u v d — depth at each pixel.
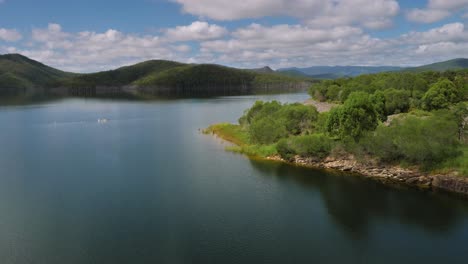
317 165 70.62
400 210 48.88
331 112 75.69
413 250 38.66
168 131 118.81
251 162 74.75
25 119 152.88
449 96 107.44
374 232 42.78
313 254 37.88
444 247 39.12
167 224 44.75
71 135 112.00
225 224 44.88
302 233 42.59
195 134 112.25
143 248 38.94
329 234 42.31
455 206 49.78
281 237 41.59
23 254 37.75
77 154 83.69
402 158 63.75
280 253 38.00
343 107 71.00
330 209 49.53
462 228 43.44
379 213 48.06
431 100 107.19
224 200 53.00
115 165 73.19
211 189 57.88
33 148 91.06
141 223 45.03
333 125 74.12
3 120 149.38
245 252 38.19
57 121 146.12
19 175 66.06
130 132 117.44
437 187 57.22
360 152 66.38
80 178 64.06
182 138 105.25
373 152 65.19
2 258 36.94
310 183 60.59
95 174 66.62
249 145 88.50
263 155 79.38
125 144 96.31
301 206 50.72
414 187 57.56
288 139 76.44
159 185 59.81
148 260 36.59
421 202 51.47
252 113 105.75
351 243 40.19
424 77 176.88
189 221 45.69
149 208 49.78
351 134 68.94
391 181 60.72
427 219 46.12
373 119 70.62
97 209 49.53
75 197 54.19
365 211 48.81
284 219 46.41
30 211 48.81
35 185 60.03
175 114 168.88
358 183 60.12
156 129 123.50
